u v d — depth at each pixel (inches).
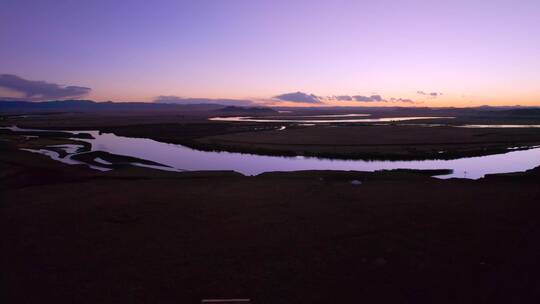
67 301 401.7
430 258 509.7
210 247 557.3
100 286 435.8
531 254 515.5
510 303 389.1
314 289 426.3
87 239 591.5
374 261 500.4
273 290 424.5
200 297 410.3
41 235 609.9
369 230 628.7
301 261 504.4
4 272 471.8
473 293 411.5
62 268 484.4
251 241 581.3
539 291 412.5
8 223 673.6
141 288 431.2
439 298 403.2
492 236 592.1
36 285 437.1
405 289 423.8
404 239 584.4
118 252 538.0
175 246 561.6
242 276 460.8
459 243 564.1
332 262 500.4
